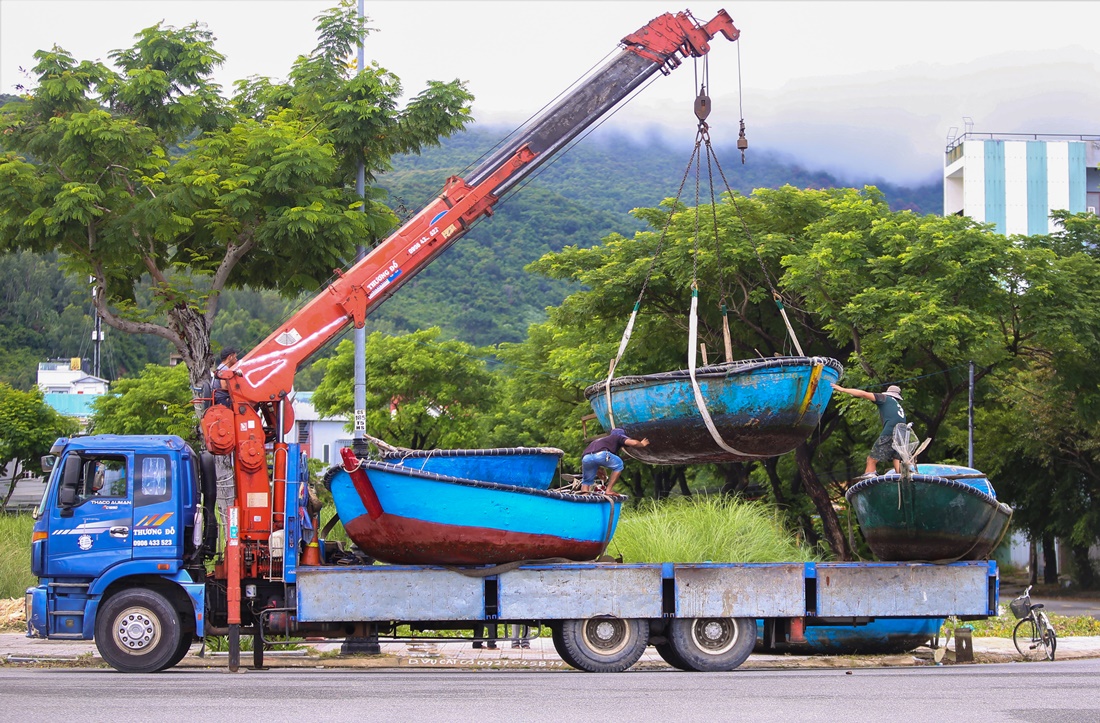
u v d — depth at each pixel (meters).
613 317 39.84
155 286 24.17
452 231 19.16
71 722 10.59
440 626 17.25
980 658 20.25
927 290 32.53
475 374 60.38
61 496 16.66
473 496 16.47
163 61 25.25
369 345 60.00
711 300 37.56
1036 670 17.06
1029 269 33.38
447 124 25.97
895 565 17.38
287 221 22.48
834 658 19.50
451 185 19.38
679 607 16.75
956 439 47.31
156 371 61.09
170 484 16.95
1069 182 78.25
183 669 17.47
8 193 22.03
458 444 59.03
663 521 20.58
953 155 81.69
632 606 16.66
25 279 120.44
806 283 33.47
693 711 11.34
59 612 16.73
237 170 23.00
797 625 17.30
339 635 16.88
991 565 17.66
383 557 16.86
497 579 16.64
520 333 165.62
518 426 66.62
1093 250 38.91
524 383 61.19
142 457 16.98
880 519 17.70
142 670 16.50
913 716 11.03
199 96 25.02
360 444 17.83
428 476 16.30
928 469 19.44
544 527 16.70
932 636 19.98
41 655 19.61
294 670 17.47
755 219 38.31
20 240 22.88
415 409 58.41
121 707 11.66
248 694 12.91
